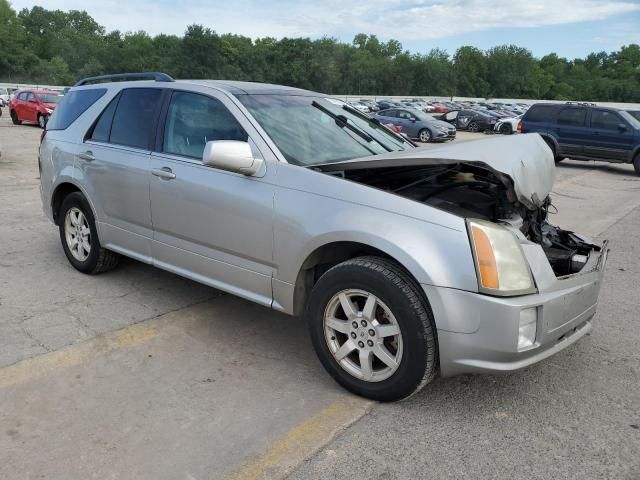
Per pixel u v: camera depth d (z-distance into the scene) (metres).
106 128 4.59
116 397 3.08
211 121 3.80
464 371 2.81
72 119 4.98
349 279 2.99
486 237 2.75
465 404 3.11
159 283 4.87
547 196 3.97
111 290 4.66
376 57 128.25
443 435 2.83
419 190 3.58
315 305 3.18
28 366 3.37
